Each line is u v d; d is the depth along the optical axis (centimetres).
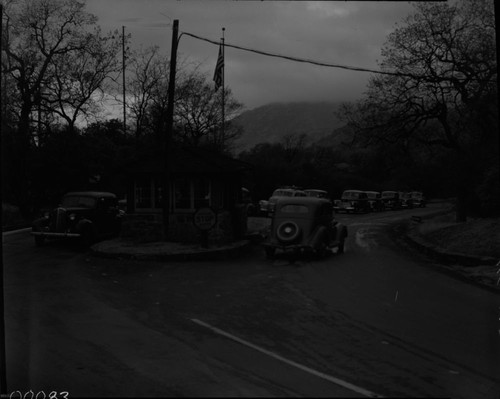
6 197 2212
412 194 5366
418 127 2739
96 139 2889
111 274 1294
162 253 1541
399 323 869
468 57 2238
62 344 682
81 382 530
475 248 1595
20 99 1180
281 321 860
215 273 1341
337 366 633
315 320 875
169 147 1769
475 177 2061
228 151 4103
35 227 1773
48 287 1102
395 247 2038
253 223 2720
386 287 1190
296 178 4816
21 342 687
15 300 965
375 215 4122
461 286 1210
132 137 3628
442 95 2469
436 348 730
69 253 1647
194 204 1842
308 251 1653
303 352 688
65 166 2545
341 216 3997
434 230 2211
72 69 2733
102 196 1920
